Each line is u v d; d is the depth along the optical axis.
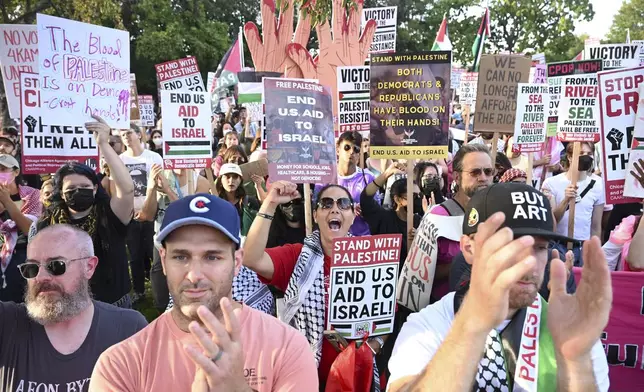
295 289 3.17
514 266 1.30
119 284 4.07
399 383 1.88
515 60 5.93
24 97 4.79
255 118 13.30
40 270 2.61
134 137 7.07
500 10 37.03
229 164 5.89
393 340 3.67
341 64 7.95
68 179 3.86
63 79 4.65
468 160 3.77
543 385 1.87
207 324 1.43
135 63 33.06
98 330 2.72
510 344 1.91
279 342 1.88
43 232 2.69
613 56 8.24
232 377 1.43
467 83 13.09
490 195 1.94
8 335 2.63
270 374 1.83
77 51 4.71
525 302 1.83
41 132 4.77
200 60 31.48
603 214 7.13
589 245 1.56
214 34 31.09
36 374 2.60
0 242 4.39
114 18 18.56
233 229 1.85
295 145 4.02
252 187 6.36
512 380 1.89
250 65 37.28
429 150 4.38
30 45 5.17
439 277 3.66
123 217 4.05
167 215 1.85
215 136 15.74
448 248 3.59
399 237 3.21
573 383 1.59
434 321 1.96
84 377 2.63
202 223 1.80
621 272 3.63
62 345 2.64
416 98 4.38
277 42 8.26
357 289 3.14
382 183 5.02
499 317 1.36
